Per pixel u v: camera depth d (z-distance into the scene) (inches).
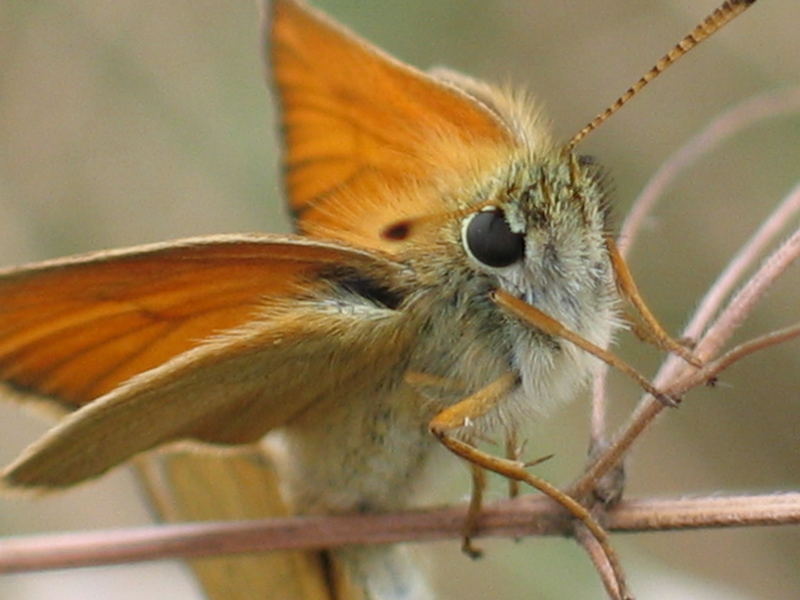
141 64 4.5
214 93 4.5
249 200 4.4
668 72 4.5
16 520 4.0
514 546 3.8
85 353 3.2
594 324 3.2
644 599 3.9
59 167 4.5
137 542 3.2
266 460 3.3
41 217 4.4
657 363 4.2
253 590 3.3
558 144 3.2
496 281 3.2
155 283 3.2
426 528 3.2
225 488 3.3
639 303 3.2
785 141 4.4
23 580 3.9
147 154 4.5
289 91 3.3
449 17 4.5
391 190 3.3
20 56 4.5
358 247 3.2
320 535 3.2
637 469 4.4
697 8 4.4
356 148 3.3
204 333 3.2
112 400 3.1
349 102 3.3
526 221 3.2
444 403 3.2
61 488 3.2
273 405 3.2
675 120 4.5
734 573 4.3
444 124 3.3
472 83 3.3
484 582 4.0
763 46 4.3
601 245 3.2
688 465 4.4
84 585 3.9
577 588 3.8
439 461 3.3
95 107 4.5
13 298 3.1
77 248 4.4
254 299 3.2
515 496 3.2
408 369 3.2
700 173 4.5
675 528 3.1
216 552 3.2
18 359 3.2
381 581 3.3
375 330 3.2
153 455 3.3
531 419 3.2
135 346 3.2
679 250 4.5
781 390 4.4
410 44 4.4
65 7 4.5
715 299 3.2
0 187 4.4
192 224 4.4
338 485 3.3
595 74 4.6
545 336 3.2
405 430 3.2
